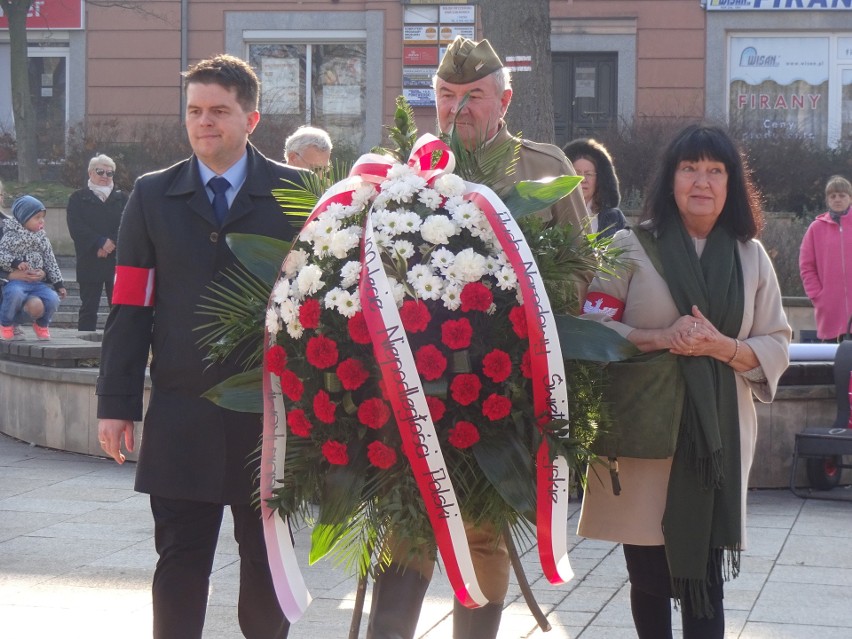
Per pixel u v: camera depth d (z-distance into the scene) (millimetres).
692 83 22500
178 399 3746
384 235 2996
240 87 3777
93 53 23578
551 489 2998
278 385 3184
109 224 13242
